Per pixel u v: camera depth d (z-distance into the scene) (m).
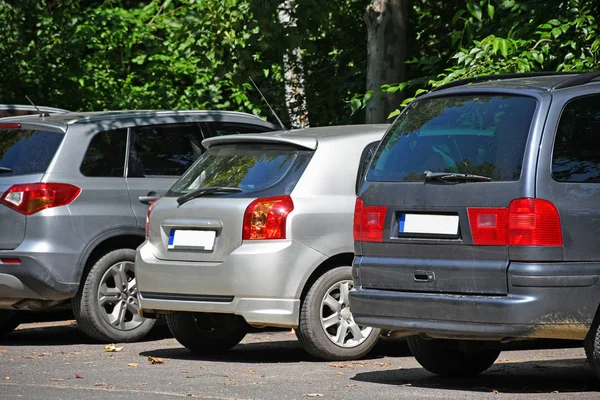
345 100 51.91
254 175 27.53
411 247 22.42
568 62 37.12
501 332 20.95
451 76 37.28
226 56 47.31
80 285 31.36
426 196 22.30
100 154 31.97
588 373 25.05
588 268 20.95
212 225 27.12
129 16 64.50
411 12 51.19
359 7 53.28
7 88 57.41
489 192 21.42
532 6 41.06
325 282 27.09
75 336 34.25
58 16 60.28
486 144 21.91
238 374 25.33
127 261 32.19
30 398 21.81
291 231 26.56
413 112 23.70
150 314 28.52
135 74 64.00
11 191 31.16
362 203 23.52
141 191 32.28
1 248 31.14
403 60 44.31
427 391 22.31
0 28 58.41
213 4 46.72
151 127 33.06
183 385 23.64
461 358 24.45
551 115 21.47
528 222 20.89
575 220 20.98
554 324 20.78
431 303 21.84
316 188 27.16
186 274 27.25
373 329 27.81
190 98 58.91
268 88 53.94
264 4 44.62
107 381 24.42
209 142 29.16
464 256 21.62
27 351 30.50
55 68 58.25
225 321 29.64
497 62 37.41
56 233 30.86
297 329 27.00
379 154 23.72
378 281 22.94
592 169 21.42
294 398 21.69
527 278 20.78
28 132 32.16
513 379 24.23
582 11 37.72
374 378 24.53
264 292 26.36
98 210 31.48
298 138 27.70
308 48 45.53
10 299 31.28
